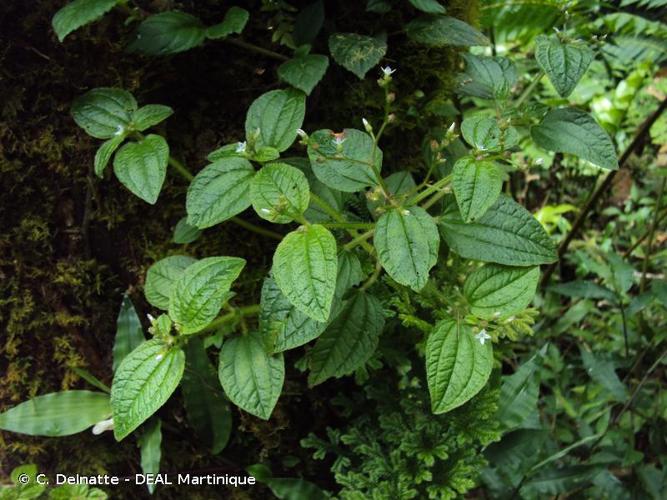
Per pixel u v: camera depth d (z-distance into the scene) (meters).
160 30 0.43
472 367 0.40
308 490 0.51
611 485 0.57
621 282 0.66
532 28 0.72
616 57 0.82
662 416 0.63
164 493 0.53
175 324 0.40
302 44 0.46
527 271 0.42
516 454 0.53
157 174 0.41
